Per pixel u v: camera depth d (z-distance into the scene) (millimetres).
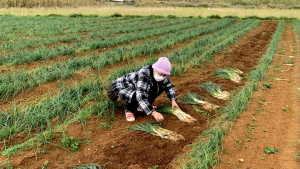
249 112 4582
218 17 25062
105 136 3637
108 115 4156
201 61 7473
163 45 9344
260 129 4043
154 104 4637
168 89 3979
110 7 31078
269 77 6555
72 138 3453
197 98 4836
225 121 4125
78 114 4031
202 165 3035
